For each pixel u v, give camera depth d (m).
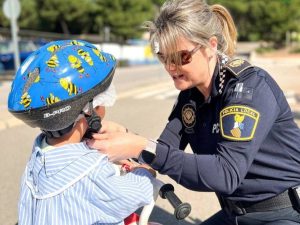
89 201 1.66
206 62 1.88
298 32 50.50
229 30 1.97
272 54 41.97
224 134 1.79
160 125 7.52
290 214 2.00
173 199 1.77
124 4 40.69
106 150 1.72
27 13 39.75
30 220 1.75
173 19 1.79
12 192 4.40
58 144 1.72
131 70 23.23
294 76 17.66
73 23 42.47
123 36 41.56
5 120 7.64
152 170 1.88
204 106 2.02
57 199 1.67
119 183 1.72
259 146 1.80
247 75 1.85
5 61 18.05
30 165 1.81
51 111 1.61
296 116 7.80
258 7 48.34
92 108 1.69
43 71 1.63
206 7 1.85
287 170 1.96
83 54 1.68
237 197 2.06
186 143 2.27
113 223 1.72
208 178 1.73
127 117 8.27
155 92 12.55
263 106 1.79
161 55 1.87
